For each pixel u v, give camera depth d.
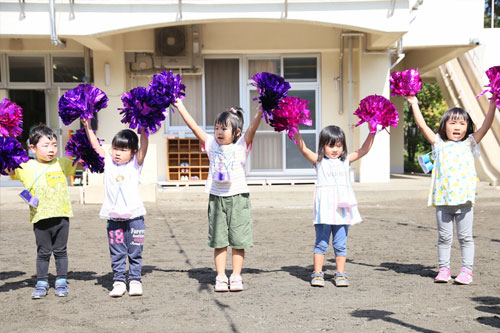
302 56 12.81
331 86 12.78
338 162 4.36
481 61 15.79
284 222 7.93
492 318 3.47
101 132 12.34
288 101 4.21
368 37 12.03
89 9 10.28
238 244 4.21
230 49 12.56
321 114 12.84
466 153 4.44
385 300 3.92
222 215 4.24
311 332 3.22
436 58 13.79
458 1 11.83
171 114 12.76
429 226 7.42
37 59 12.91
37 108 13.12
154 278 4.68
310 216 8.53
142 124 4.05
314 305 3.80
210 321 3.46
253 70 12.93
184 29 12.41
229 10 10.28
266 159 13.02
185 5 10.27
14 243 6.41
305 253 5.77
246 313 3.62
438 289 4.23
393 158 17.77
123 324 3.42
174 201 10.52
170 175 12.70
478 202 9.99
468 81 15.61
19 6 10.23
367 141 4.43
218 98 12.91
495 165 12.05
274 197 10.65
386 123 4.35
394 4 10.27
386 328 3.27
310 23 10.53
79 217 8.44
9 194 10.60
